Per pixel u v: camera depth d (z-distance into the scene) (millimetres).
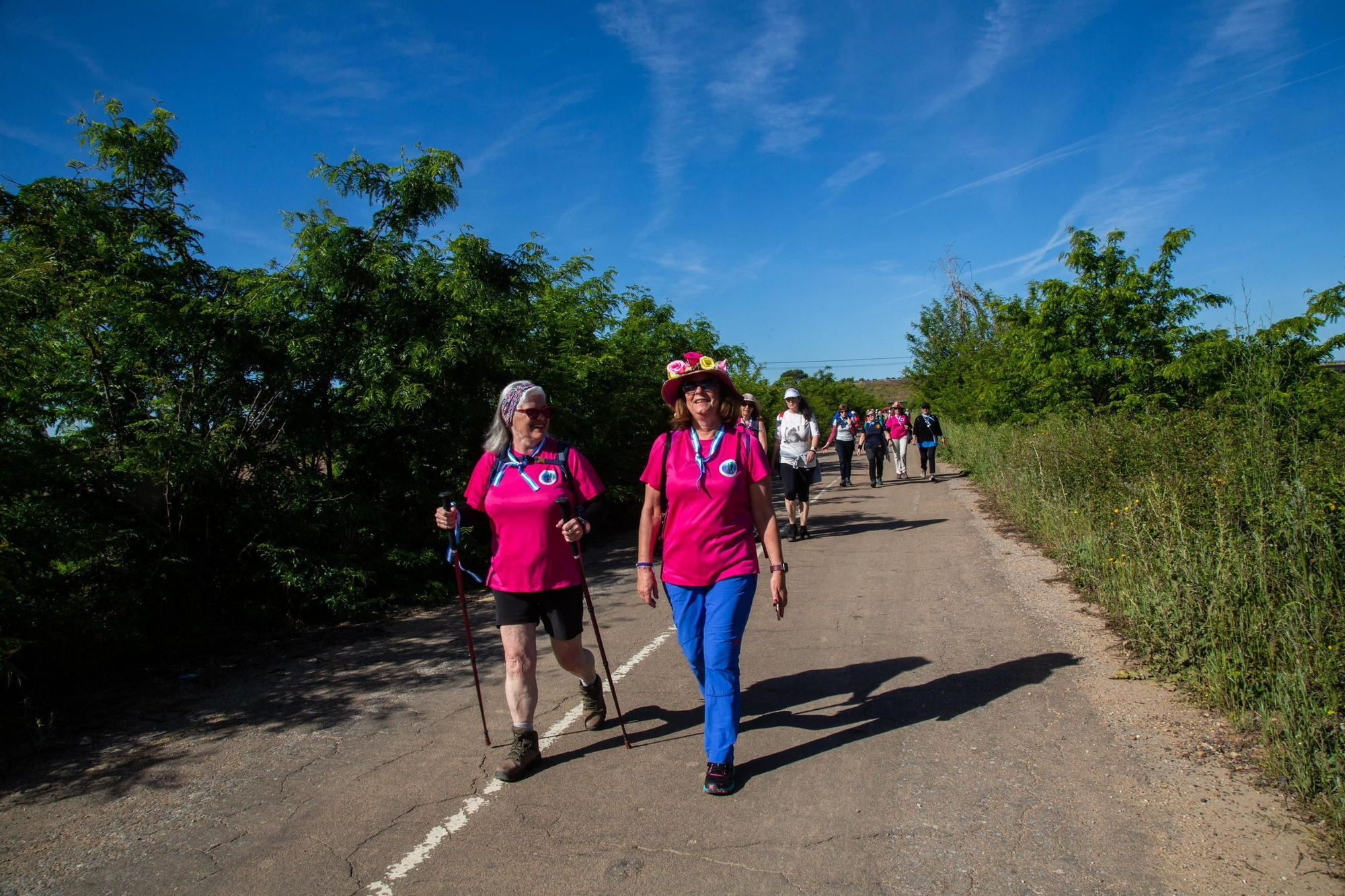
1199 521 5250
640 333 14047
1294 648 3803
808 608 6531
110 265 6559
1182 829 2992
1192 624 4457
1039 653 5035
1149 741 3707
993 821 3127
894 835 3068
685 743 3990
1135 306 12180
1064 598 6328
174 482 5992
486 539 8664
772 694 4617
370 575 7133
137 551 5977
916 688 4562
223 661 5750
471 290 7688
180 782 3777
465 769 3799
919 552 8773
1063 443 10055
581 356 11109
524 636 3738
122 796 3656
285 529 6797
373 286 7336
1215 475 5672
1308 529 4578
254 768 3916
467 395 7992
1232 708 3877
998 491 12273
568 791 3531
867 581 7418
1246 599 4328
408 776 3746
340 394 7434
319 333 7078
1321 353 8742
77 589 5516
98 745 4258
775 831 3131
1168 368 11242
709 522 3588
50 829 3373
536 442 3795
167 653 5859
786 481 10023
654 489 3803
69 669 5258
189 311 6254
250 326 6707
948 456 23250
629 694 4715
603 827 3217
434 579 8000
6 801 3641
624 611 6746
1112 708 4109
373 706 4742
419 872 2945
